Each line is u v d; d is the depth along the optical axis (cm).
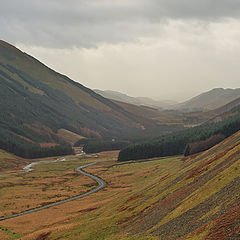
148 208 6919
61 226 7638
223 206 4178
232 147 8538
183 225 4419
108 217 7419
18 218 9644
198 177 7325
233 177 5241
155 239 4353
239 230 3117
